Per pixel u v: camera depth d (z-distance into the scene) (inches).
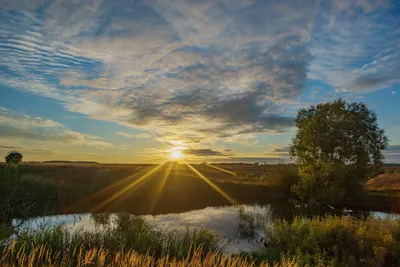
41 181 919.7
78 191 969.5
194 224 685.9
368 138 1165.7
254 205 1116.5
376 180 1875.0
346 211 1070.4
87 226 556.1
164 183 1348.4
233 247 489.4
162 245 346.3
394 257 406.9
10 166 971.9
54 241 293.9
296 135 1293.1
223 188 1387.8
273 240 507.5
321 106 1239.5
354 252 425.1
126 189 1122.0
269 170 1514.5
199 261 215.9
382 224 532.4
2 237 297.3
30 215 630.5
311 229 491.2
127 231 369.4
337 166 1133.7
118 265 201.6
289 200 1238.3
